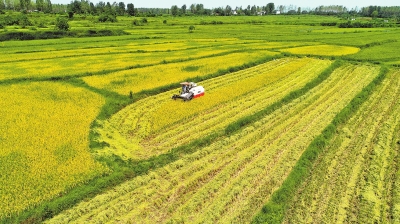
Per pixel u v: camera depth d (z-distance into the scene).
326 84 41.72
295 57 60.53
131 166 20.67
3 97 33.75
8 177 18.55
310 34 95.06
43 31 82.88
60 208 16.50
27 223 15.45
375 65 52.12
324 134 25.12
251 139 25.16
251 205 17.20
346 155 22.67
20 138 23.59
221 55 61.06
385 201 17.47
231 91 37.09
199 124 28.08
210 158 22.17
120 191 18.08
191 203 17.23
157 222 16.09
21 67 48.69
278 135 26.31
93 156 21.47
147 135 25.58
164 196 17.83
